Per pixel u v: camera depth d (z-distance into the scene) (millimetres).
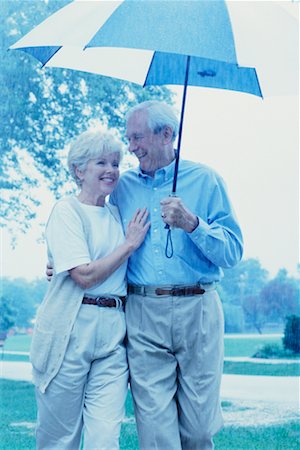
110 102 5926
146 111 2678
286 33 2547
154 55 3107
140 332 2682
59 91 5895
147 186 2732
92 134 2650
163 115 2674
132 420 4820
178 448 2674
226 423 4562
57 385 2580
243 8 2512
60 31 2656
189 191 2709
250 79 2965
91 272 2537
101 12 2621
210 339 2695
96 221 2641
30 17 5871
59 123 5895
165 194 2697
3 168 5816
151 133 2670
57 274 2604
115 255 2564
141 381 2674
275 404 4801
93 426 2561
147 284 2672
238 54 2336
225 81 3031
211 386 2705
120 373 2658
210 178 2719
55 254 2570
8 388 5164
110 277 2623
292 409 4684
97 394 2619
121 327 2672
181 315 2650
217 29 2326
